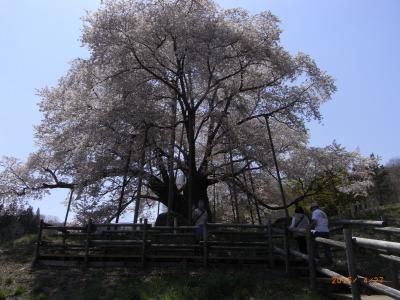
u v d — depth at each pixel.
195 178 20.00
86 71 19.89
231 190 22.91
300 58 22.16
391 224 19.73
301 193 26.08
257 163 21.70
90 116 19.11
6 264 12.38
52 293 9.62
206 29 18.39
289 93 22.08
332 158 23.39
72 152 20.50
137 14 19.20
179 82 20.83
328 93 22.62
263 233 11.45
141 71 19.67
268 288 9.25
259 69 22.33
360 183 24.14
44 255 12.06
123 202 19.50
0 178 22.27
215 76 20.23
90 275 10.83
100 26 18.28
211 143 20.81
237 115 22.55
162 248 11.66
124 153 19.31
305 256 9.53
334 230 10.66
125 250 11.94
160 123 19.88
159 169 20.36
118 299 8.71
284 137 24.80
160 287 9.14
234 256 11.45
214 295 8.77
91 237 11.98
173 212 17.61
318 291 8.88
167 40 19.45
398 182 47.38
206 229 11.44
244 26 20.33
